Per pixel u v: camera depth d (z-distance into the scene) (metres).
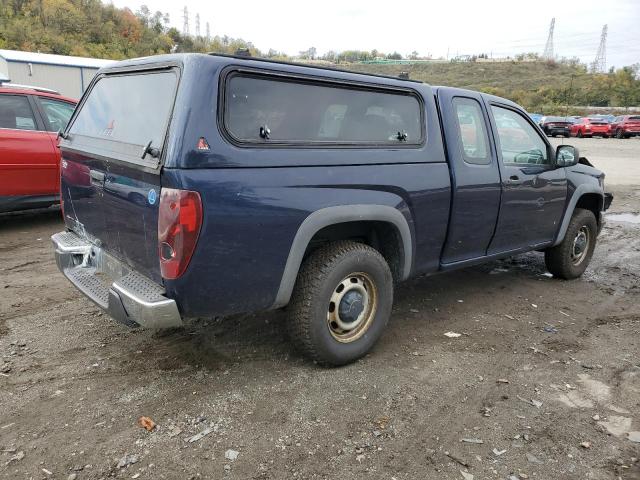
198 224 2.72
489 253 4.62
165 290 2.84
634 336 4.27
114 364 3.53
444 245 4.16
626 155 21.73
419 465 2.64
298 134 3.19
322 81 3.31
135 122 3.12
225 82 2.86
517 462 2.69
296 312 3.34
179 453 2.68
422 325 4.36
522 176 4.64
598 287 5.52
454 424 2.99
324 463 2.64
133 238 3.07
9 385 3.24
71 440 2.76
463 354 3.85
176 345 3.81
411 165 3.73
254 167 2.91
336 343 3.47
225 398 3.16
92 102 3.80
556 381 3.51
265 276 3.05
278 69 3.10
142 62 3.26
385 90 3.67
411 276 4.00
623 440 2.89
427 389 3.35
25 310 4.38
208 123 2.76
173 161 2.66
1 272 5.33
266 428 2.89
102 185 3.28
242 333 4.02
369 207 3.42
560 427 2.99
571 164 4.98
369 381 3.41
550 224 5.15
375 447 2.77
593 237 5.81
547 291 5.33
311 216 3.14
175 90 2.82
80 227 3.81
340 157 3.31
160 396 3.17
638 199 11.23
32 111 6.80
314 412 3.05
